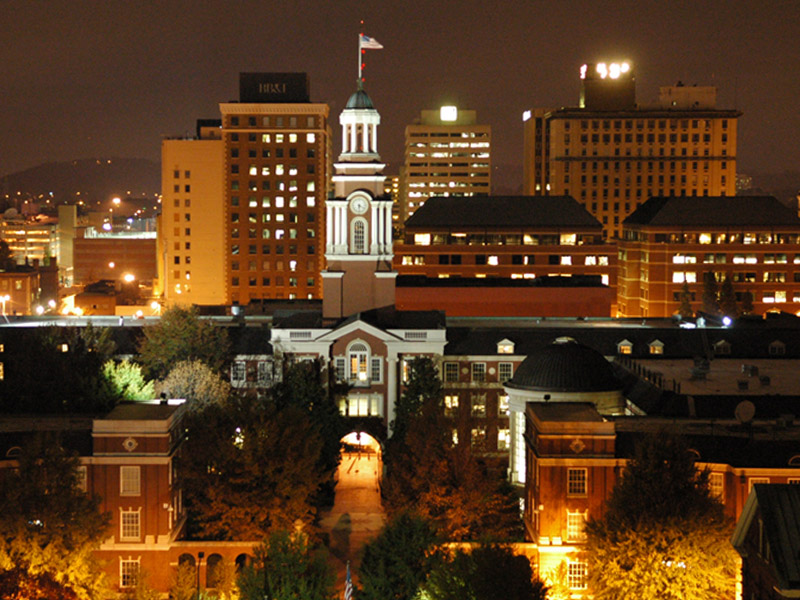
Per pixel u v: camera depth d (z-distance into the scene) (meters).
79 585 178.88
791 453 186.88
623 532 173.62
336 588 191.75
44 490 178.25
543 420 194.88
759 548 152.62
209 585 196.25
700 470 187.88
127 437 194.00
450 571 166.88
